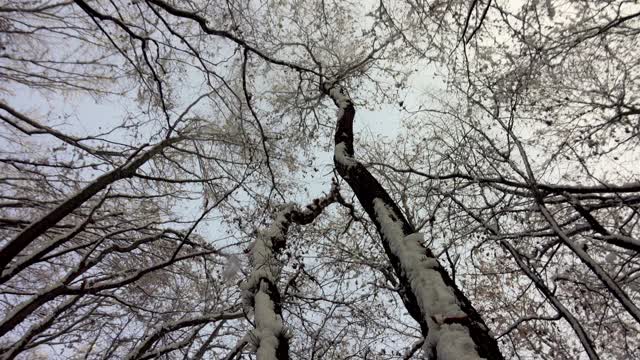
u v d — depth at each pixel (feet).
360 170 19.10
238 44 20.43
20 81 28.27
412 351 19.36
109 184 24.08
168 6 18.24
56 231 27.89
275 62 21.25
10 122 23.93
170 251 29.01
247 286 16.30
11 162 24.91
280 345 13.05
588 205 18.39
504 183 18.48
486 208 19.30
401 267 13.74
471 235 20.79
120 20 18.98
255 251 17.75
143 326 27.81
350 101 24.64
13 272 18.56
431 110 21.17
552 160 18.24
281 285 24.50
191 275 28.73
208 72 21.70
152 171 30.86
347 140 21.79
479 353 9.93
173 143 28.25
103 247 28.53
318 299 21.88
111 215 24.17
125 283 20.45
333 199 22.63
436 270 13.03
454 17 18.38
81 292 19.47
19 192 28.17
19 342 18.45
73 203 20.88
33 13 27.27
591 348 12.82
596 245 19.63
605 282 13.42
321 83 26.00
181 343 21.65
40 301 18.47
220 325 27.91
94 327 27.17
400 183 22.33
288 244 21.13
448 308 11.18
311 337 22.77
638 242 15.38
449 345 9.88
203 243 25.76
